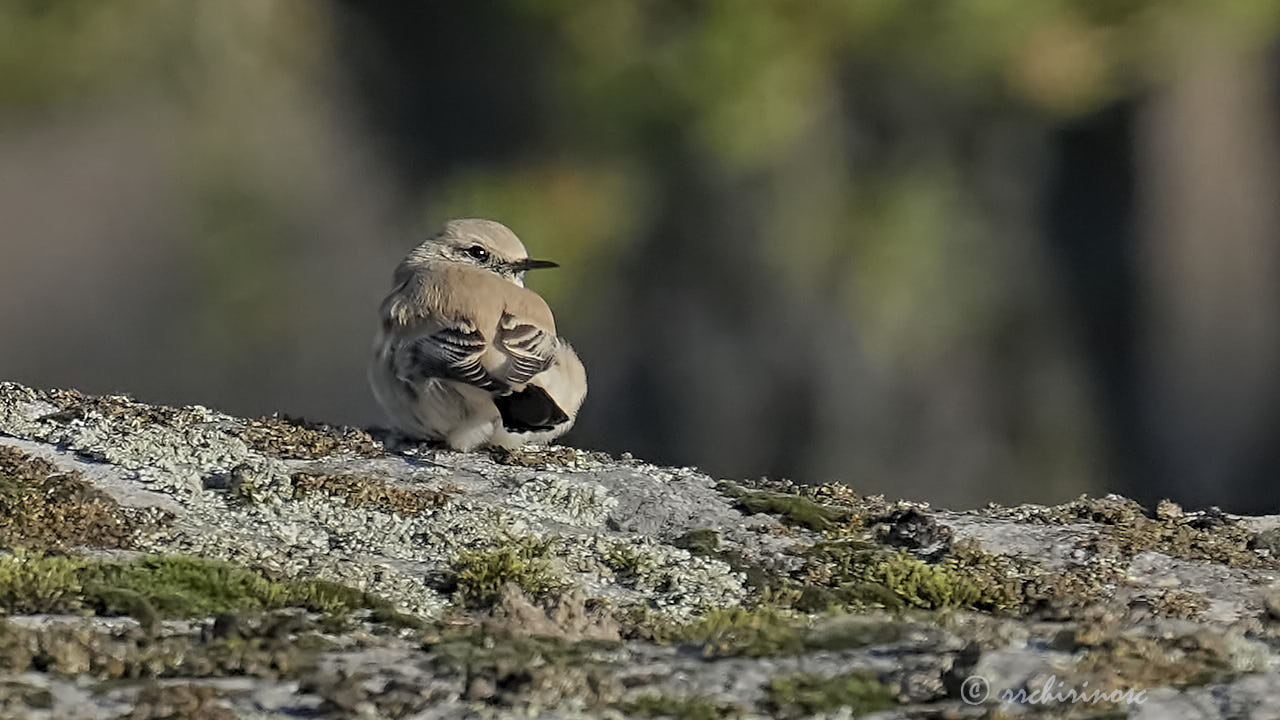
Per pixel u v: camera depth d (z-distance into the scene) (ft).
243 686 39.47
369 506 52.85
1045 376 123.85
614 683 39.91
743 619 46.42
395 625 44.55
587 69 107.24
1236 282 130.11
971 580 49.70
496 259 73.77
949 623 45.55
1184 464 129.80
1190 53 115.44
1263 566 52.03
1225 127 125.49
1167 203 126.52
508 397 63.93
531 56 113.19
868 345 117.91
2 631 41.06
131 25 114.11
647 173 111.65
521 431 63.36
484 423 63.98
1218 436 130.52
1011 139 116.78
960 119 114.93
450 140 117.39
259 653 41.04
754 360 118.52
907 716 39.01
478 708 38.65
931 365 119.96
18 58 111.24
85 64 113.09
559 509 54.13
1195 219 128.16
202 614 44.45
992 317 120.37
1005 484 122.42
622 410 120.16
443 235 73.92
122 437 56.54
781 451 120.26
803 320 117.29
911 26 107.45
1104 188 124.47
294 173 119.55
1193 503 129.59
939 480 121.49
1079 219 124.67
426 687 39.55
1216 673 41.24
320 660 41.32
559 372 69.05
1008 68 110.52
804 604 48.19
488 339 65.77
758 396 119.34
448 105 117.29
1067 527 54.34
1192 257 128.88
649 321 118.21
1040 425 123.85
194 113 117.91
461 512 52.80
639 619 46.60
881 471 121.19
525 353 66.28
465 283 67.46
